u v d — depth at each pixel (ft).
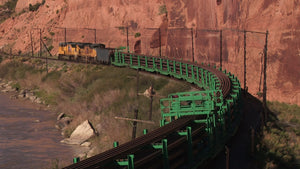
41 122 183.21
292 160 90.68
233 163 80.69
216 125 83.15
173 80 191.83
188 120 75.36
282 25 147.43
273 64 150.61
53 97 242.17
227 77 132.77
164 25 258.37
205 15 208.64
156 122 143.33
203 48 209.15
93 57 262.88
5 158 124.88
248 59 164.86
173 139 68.54
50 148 138.21
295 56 140.77
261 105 146.10
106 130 151.94
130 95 185.98
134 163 53.21
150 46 262.88
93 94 213.25
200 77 169.27
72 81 246.88
